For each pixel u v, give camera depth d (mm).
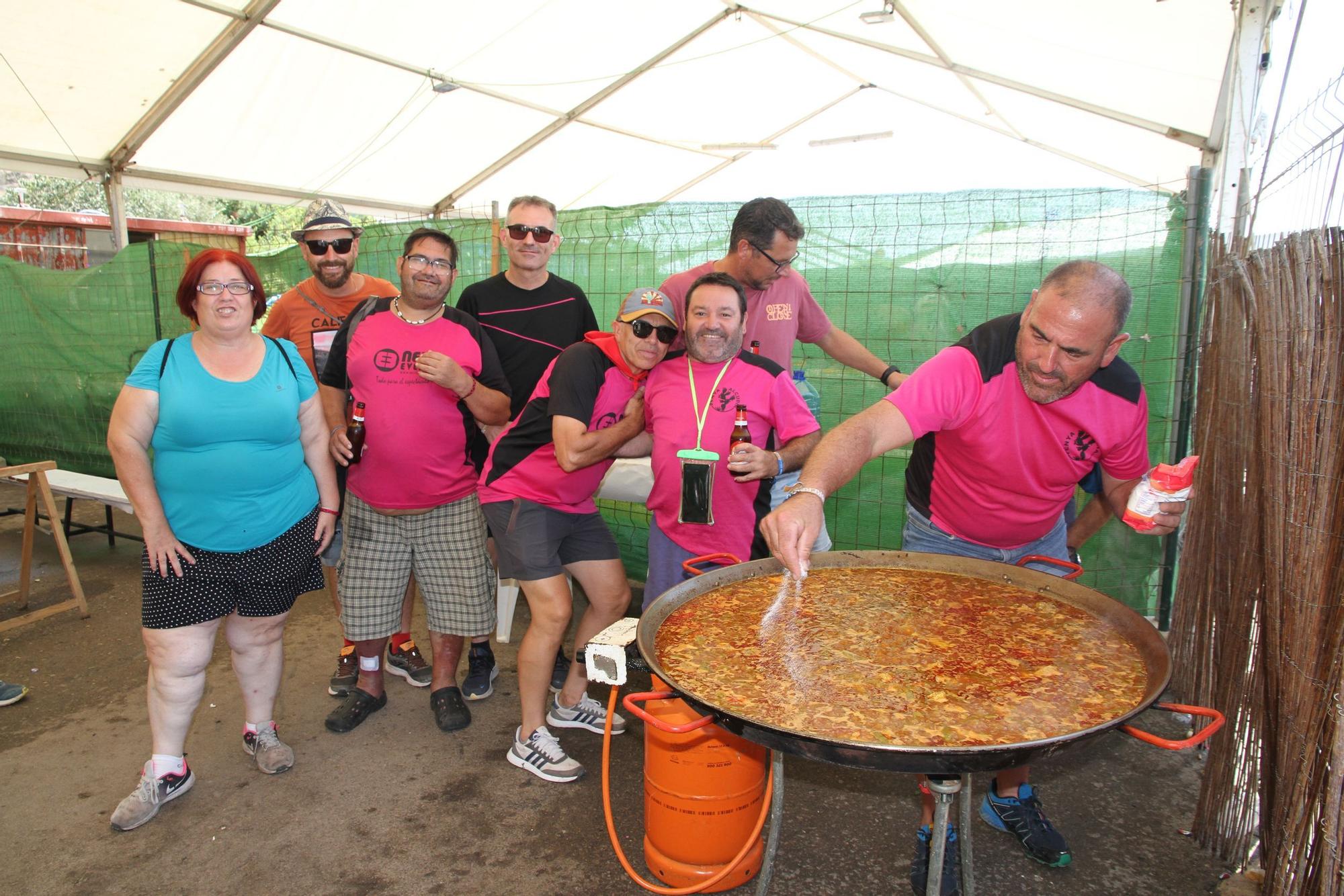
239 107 7254
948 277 3990
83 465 7473
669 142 9859
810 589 2045
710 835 2252
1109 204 3703
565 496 2725
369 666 3334
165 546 2475
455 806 2732
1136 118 6656
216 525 2520
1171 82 5742
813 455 1945
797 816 2684
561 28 6902
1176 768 2943
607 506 4660
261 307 2584
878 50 7121
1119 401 2096
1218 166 3383
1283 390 1982
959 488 2357
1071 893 2309
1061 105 6902
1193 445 2854
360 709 3283
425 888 2350
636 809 2727
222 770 2947
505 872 2416
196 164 8062
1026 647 1690
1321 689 1796
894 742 1313
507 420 3156
